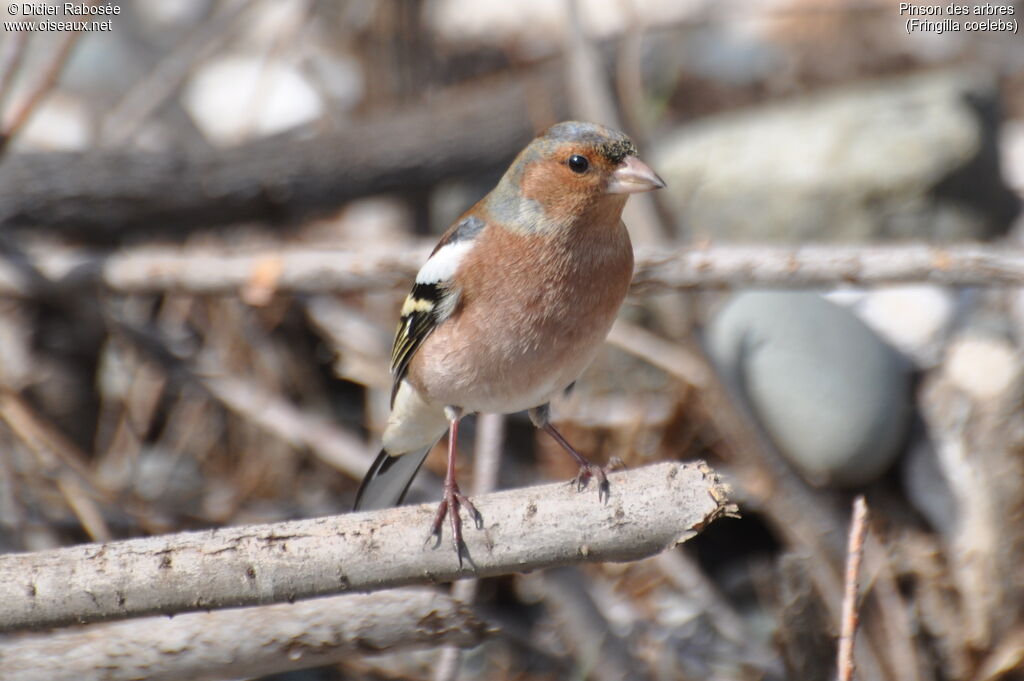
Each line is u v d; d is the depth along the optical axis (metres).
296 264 10.61
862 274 9.12
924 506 10.63
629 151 7.25
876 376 10.87
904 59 18.14
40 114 15.27
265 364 12.40
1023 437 9.90
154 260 11.05
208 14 17.25
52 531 10.71
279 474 11.73
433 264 7.56
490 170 14.45
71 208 12.55
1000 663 9.52
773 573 10.94
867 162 13.91
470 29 17.50
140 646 7.49
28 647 7.67
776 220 13.81
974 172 14.19
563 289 7.25
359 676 9.91
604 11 17.47
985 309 12.22
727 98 17.27
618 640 9.64
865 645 9.18
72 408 12.37
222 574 6.38
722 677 9.77
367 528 6.39
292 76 16.81
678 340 10.07
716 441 11.26
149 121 15.20
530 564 6.25
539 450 11.88
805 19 18.14
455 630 7.62
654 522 5.98
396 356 8.09
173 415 12.26
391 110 15.89
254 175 13.24
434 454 11.41
